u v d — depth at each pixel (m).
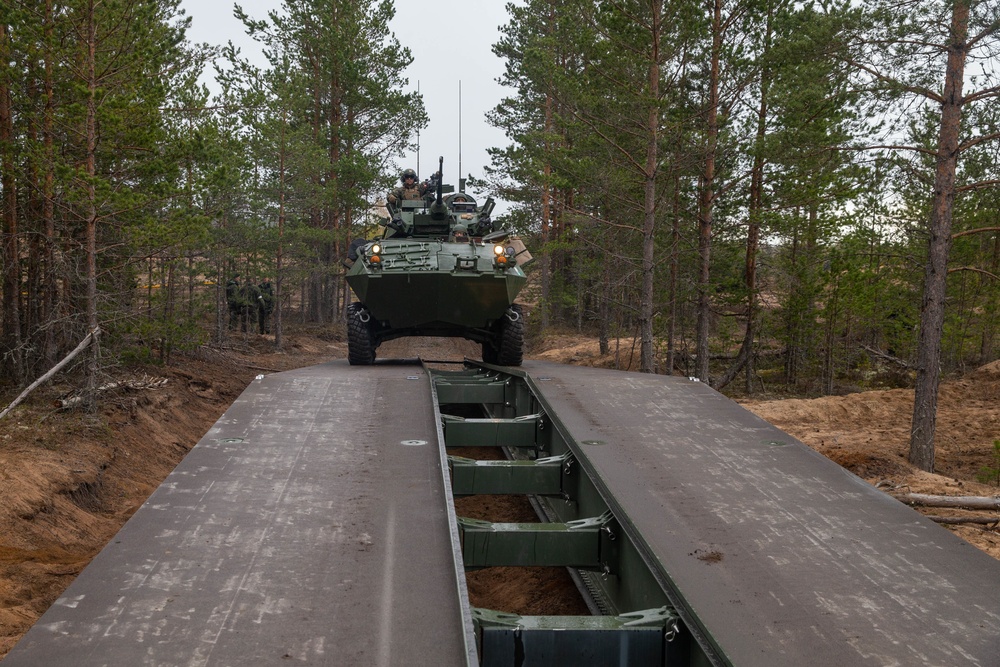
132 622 3.08
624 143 15.92
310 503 4.42
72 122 9.98
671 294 17.19
